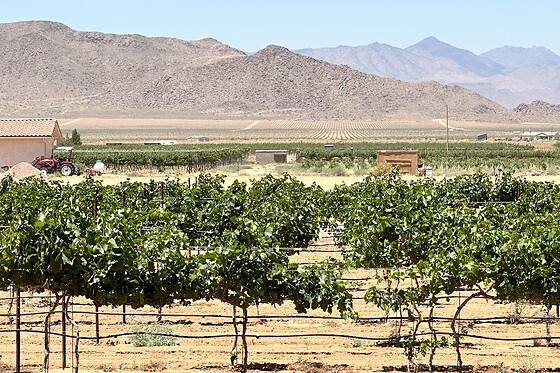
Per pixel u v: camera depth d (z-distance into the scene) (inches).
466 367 699.4
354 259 839.7
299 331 823.1
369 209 931.3
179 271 647.1
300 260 1170.6
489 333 821.9
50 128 2709.2
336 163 3152.1
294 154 4252.0
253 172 2898.6
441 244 756.6
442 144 5757.9
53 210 685.3
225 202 994.1
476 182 1588.3
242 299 660.7
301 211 1026.1
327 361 722.2
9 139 2669.8
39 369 692.1
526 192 1528.1
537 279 660.1
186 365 705.6
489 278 661.3
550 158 3809.1
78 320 866.8
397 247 826.2
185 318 880.9
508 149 4800.7
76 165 2694.4
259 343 781.9
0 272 632.4
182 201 1131.3
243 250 644.1
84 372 681.6
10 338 799.7
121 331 823.7
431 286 666.8
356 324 846.5
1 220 999.0
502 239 677.9
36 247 621.6
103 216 673.6
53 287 636.7
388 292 681.0
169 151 3503.9
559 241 661.3
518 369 691.4
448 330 816.3
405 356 735.7
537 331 828.6
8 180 1467.8
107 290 637.3
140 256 636.7
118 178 2518.5
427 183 1402.6
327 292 658.2
